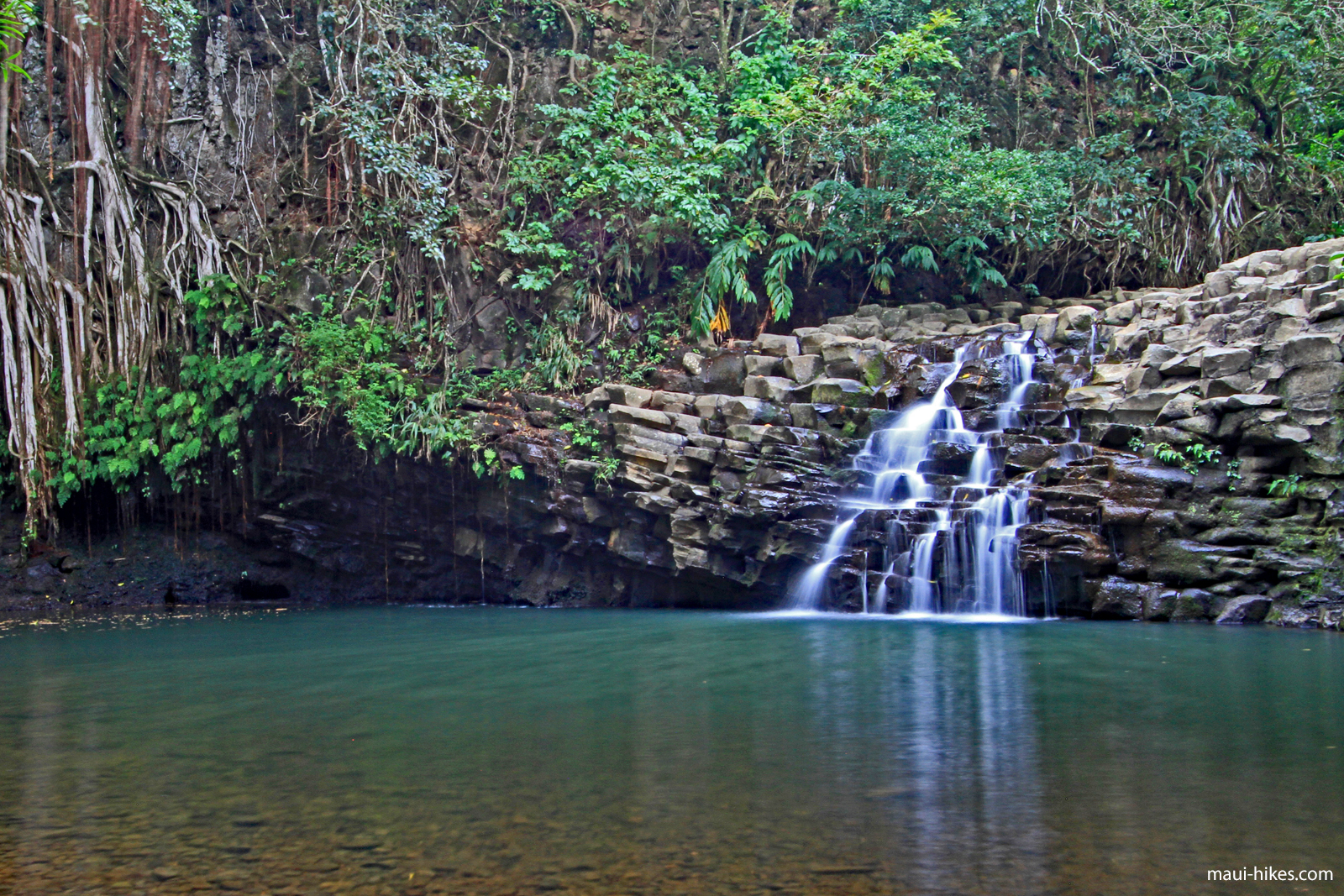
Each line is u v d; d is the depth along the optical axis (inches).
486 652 385.4
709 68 784.3
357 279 682.8
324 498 663.8
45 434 636.1
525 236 681.0
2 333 631.2
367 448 631.2
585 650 389.1
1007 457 544.1
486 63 716.0
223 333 673.0
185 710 267.1
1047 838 152.3
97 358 655.8
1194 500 491.2
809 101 675.4
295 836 154.3
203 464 668.7
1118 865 140.5
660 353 688.4
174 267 684.1
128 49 709.3
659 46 788.0
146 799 175.9
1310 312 500.1
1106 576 490.0
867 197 671.8
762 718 248.1
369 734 231.6
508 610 603.8
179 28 661.3
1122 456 514.6
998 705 265.0
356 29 721.0
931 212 688.4
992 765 198.5
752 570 565.6
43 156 697.6
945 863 141.1
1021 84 806.5
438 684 307.6
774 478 558.9
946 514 529.7
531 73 762.8
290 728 239.6
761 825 159.3
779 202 714.8
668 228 706.8
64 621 539.5
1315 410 465.4
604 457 603.2
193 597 679.7
